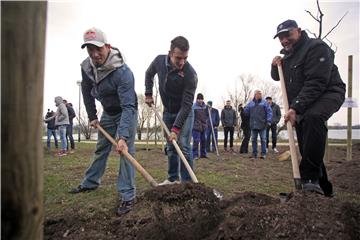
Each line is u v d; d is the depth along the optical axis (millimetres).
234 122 12961
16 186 1325
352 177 6215
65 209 3973
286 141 21625
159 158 9617
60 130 10438
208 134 12508
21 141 1313
